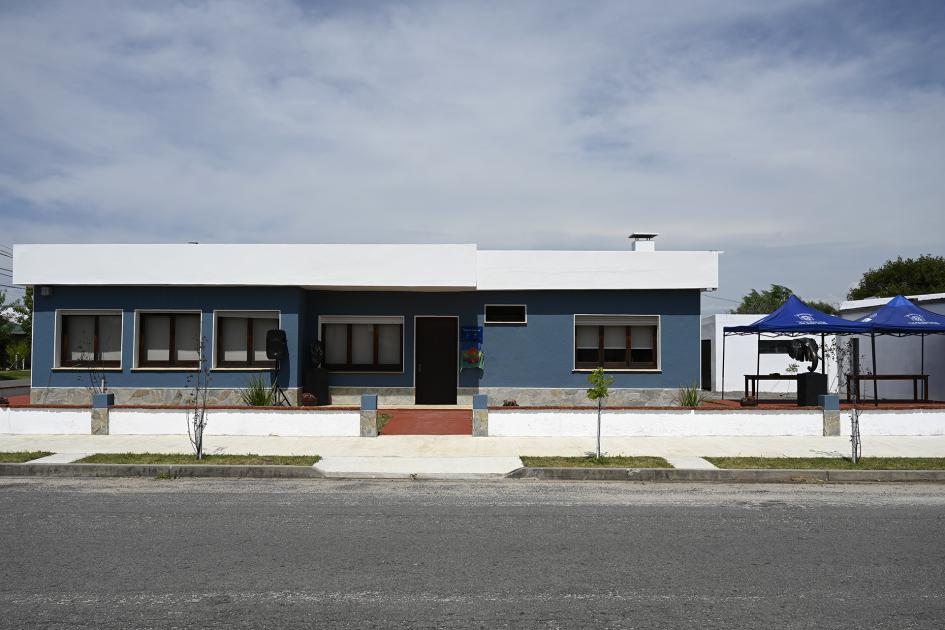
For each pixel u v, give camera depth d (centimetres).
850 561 684
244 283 1775
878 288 4834
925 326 1750
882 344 2212
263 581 616
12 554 692
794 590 601
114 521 825
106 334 1844
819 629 520
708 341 2939
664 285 1847
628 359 1902
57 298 1823
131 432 1466
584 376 1881
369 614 543
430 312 1909
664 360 1880
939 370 1956
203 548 714
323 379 1842
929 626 527
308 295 1911
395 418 1678
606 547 727
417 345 1916
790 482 1116
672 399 1872
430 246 1792
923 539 765
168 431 1470
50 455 1219
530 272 1848
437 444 1362
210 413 1463
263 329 1845
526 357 1892
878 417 1505
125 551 703
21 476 1121
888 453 1284
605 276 1852
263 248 1778
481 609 555
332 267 1783
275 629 514
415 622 529
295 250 1778
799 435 1490
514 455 1259
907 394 2084
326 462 1182
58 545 723
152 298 1822
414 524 818
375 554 698
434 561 676
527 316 1891
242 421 1462
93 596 578
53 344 1814
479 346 1894
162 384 1808
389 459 1217
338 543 736
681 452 1289
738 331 1888
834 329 1761
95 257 1777
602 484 1084
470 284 1789
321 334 1916
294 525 811
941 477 1121
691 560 684
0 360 5053
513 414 1463
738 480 1120
